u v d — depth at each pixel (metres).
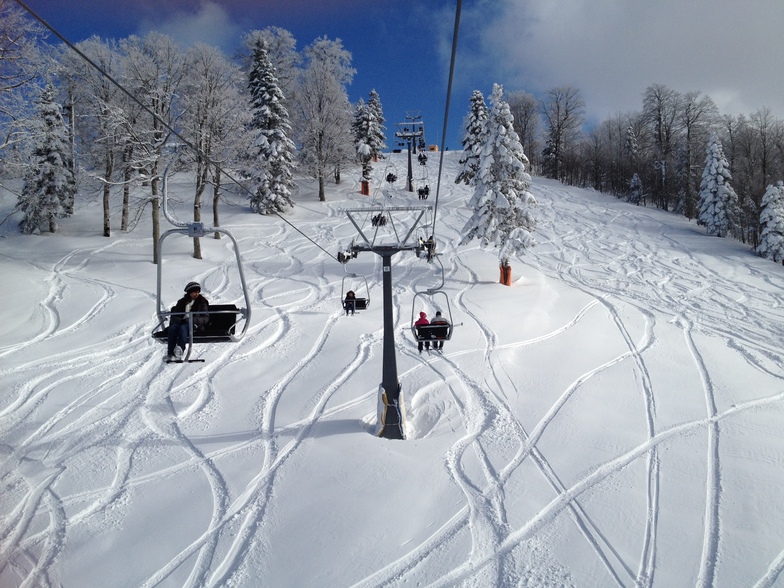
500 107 28.27
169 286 26.64
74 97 37.06
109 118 29.45
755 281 32.78
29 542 9.13
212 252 33.66
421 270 31.59
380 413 12.86
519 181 28.94
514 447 12.14
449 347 18.97
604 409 14.34
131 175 34.31
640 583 7.94
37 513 9.90
